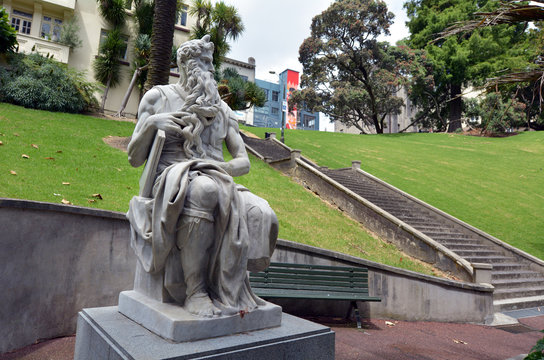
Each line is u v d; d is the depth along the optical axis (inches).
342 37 1338.6
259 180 454.3
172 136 104.2
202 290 93.5
